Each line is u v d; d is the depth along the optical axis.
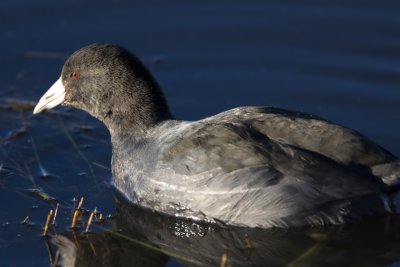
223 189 12.24
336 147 12.12
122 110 13.81
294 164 12.04
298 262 12.10
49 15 18.84
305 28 18.59
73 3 19.16
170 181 12.71
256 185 12.07
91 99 14.06
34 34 18.33
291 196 12.05
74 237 12.68
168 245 12.59
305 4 19.22
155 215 13.19
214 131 12.61
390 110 16.28
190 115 16.36
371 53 17.88
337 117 16.12
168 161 12.78
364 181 11.98
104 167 14.77
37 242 12.48
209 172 12.30
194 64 17.91
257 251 12.36
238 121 12.71
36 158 15.01
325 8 19.08
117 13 19.05
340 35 18.36
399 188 12.30
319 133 12.25
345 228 12.53
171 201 12.80
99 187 14.12
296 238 12.51
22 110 16.69
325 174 11.99
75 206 13.53
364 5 19.06
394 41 18.09
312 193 12.05
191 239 12.74
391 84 17.00
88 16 18.92
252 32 18.61
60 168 14.70
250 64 17.86
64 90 14.32
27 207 13.45
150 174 13.04
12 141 15.57
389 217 12.64
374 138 15.34
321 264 12.05
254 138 12.35
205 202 12.45
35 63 17.77
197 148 12.53
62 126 16.22
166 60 17.97
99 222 13.09
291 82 17.30
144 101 13.77
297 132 12.33
